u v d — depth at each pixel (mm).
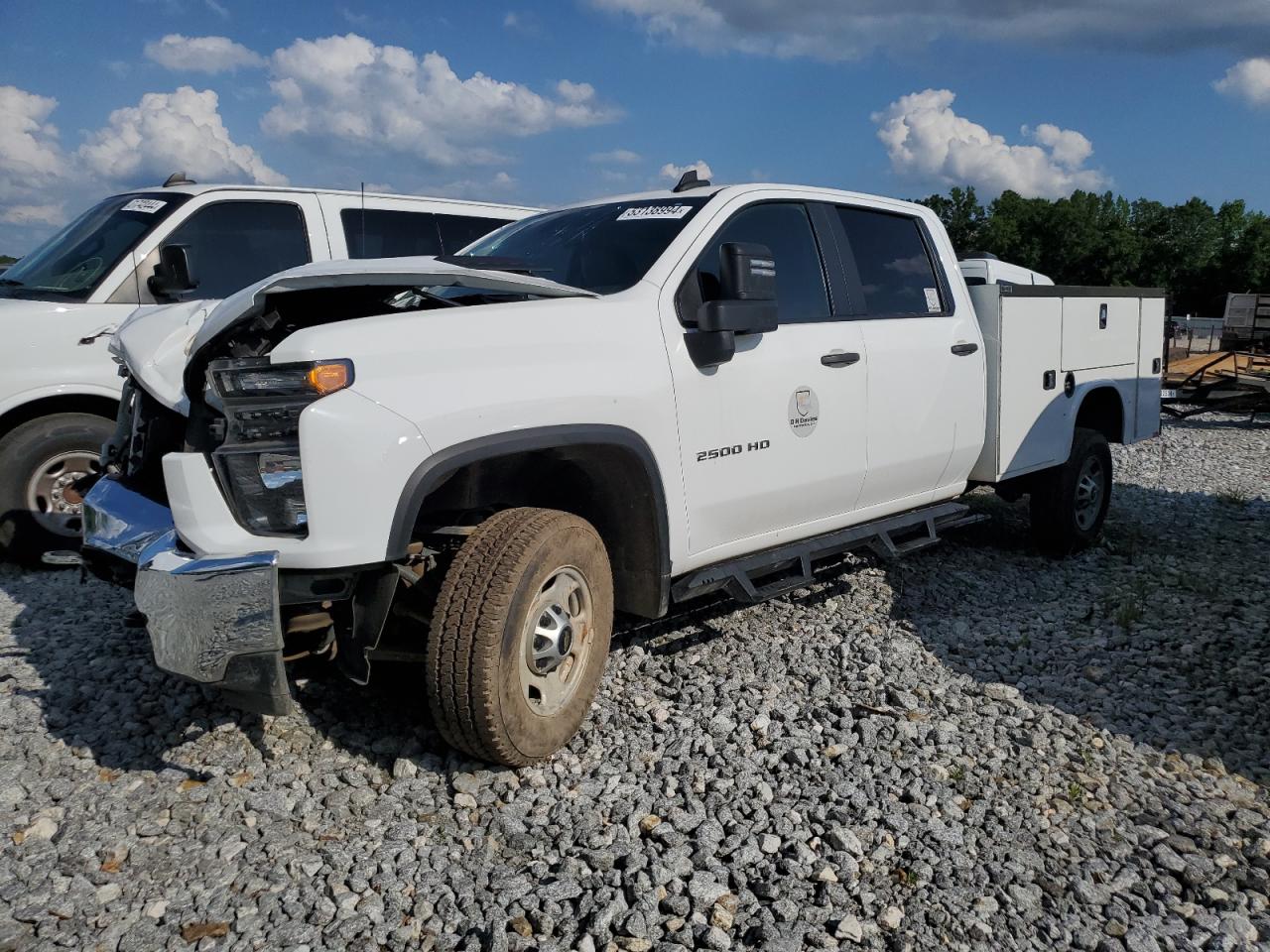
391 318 3229
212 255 6492
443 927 2730
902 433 4969
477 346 3320
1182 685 4379
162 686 4199
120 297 6188
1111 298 6504
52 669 4391
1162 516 7805
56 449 5988
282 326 3584
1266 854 3104
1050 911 2824
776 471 4340
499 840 3121
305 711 3979
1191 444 11922
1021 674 4508
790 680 4324
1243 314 17766
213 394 3418
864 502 4949
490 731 3254
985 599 5547
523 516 3424
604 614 3705
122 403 4359
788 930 2695
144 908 2793
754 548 4457
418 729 3809
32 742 3717
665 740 3760
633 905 2799
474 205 7828
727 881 2928
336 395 3023
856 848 3062
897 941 2670
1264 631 5023
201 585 2980
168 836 3137
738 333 4152
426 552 3465
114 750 3670
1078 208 85062
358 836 3143
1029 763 3641
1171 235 83938
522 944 2648
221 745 3703
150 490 4043
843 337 4648
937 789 3426
